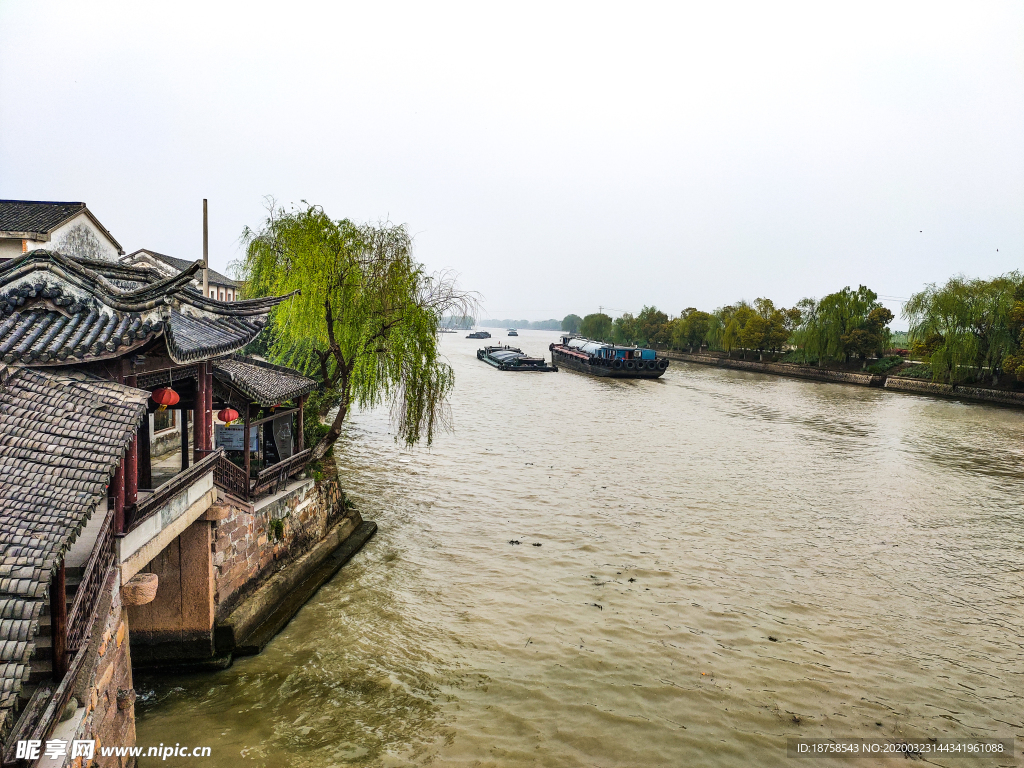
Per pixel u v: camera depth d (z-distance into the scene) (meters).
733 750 11.23
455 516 22.59
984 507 26.50
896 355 75.12
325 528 18.78
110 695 8.47
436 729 11.42
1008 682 13.78
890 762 11.05
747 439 39.12
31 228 20.92
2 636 5.85
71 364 8.66
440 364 22.09
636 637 14.86
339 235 19.64
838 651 14.73
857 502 26.59
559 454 33.12
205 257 22.73
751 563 19.58
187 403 14.16
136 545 9.34
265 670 12.80
